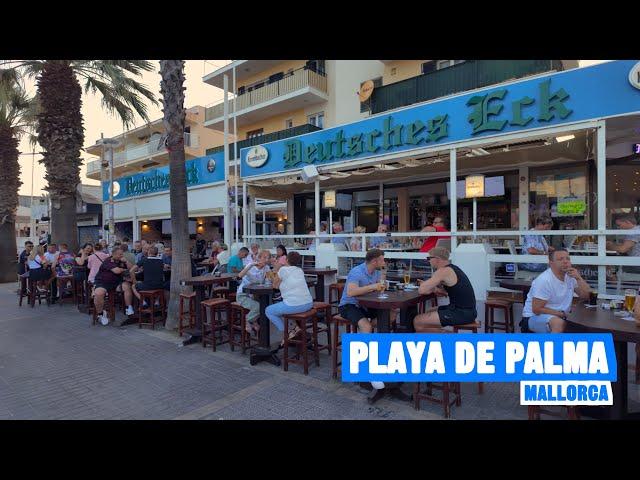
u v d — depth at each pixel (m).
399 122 8.71
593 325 3.22
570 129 6.52
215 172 14.38
